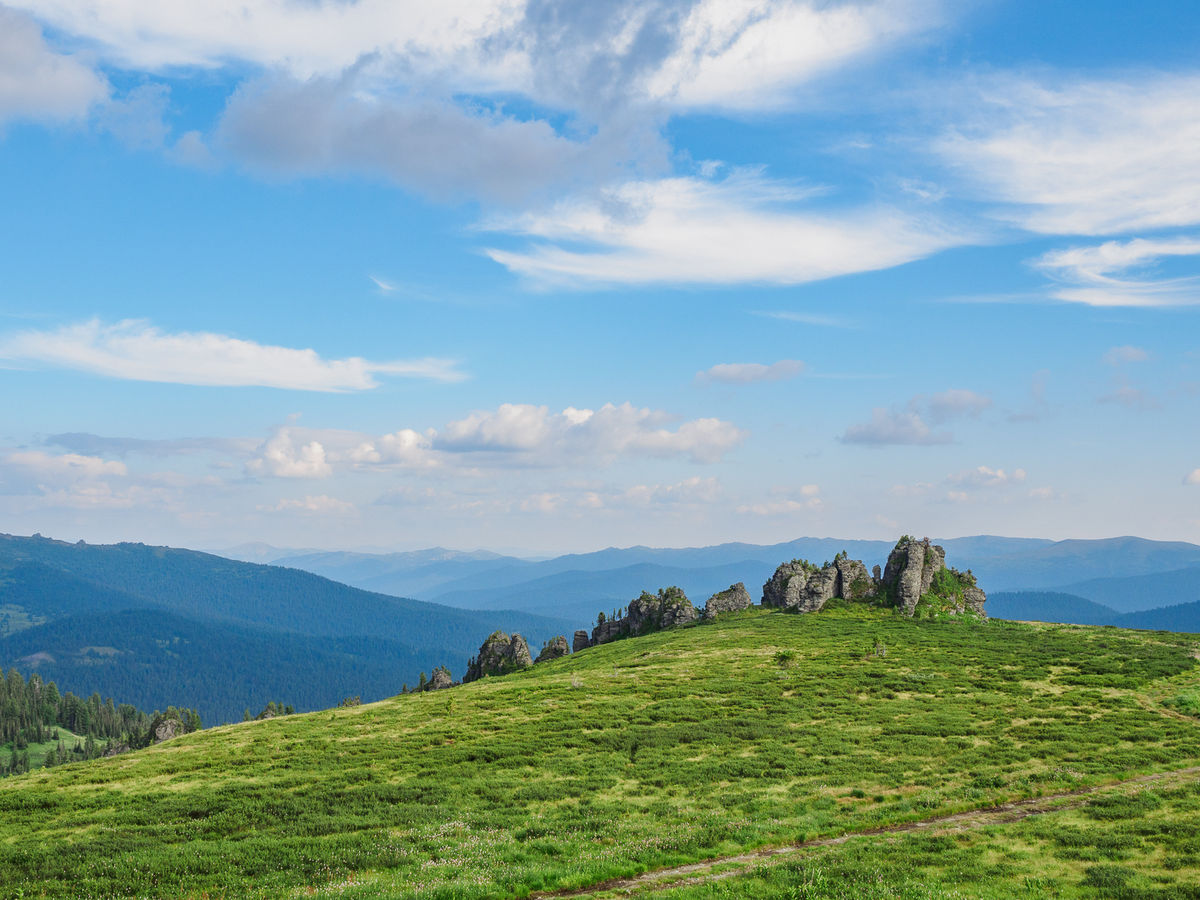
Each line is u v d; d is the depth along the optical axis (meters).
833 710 70.81
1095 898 29.55
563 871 33.72
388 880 33.50
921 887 30.45
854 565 143.12
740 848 37.44
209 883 34.19
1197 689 73.44
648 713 72.56
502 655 157.12
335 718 84.56
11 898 33.19
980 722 64.31
